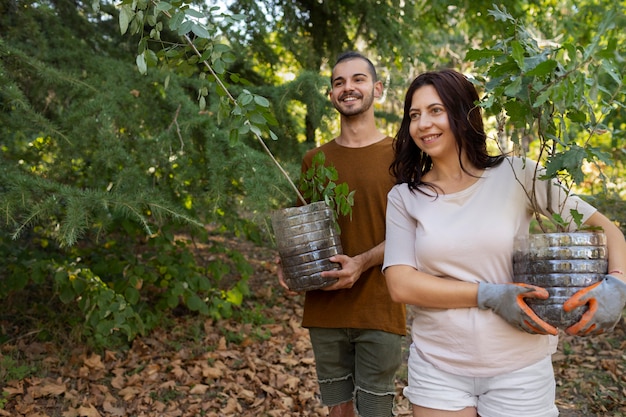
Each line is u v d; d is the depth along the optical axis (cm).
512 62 153
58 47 384
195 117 356
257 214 314
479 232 168
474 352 166
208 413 332
